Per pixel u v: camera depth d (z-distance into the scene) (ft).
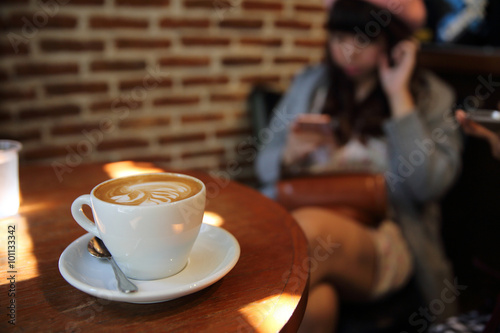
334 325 3.69
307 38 6.63
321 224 3.84
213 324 1.45
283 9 6.34
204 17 5.90
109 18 5.40
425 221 5.05
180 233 1.59
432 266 4.85
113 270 1.67
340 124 5.31
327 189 4.38
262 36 6.33
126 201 1.57
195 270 1.73
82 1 5.23
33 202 2.48
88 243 1.83
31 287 1.66
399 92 4.95
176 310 1.53
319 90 5.64
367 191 4.37
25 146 5.37
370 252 4.16
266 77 6.52
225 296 1.62
